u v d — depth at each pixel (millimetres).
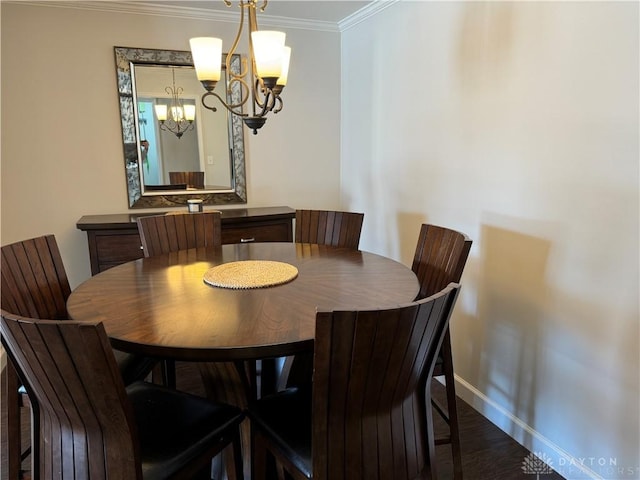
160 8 2768
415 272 1907
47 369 956
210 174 3109
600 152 1480
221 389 1676
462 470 1745
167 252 2225
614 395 1516
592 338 1571
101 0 2643
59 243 2828
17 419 1503
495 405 2068
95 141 2814
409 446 1204
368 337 949
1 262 1459
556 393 1740
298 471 1141
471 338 2191
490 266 2025
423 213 2510
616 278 1468
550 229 1696
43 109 2676
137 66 2828
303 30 3158
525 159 1786
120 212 2943
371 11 2803
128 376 1572
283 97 3209
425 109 2404
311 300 1396
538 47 1684
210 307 1340
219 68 1635
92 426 1032
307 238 2523
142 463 1113
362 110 3084
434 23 2271
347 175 3389
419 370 1153
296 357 1686
